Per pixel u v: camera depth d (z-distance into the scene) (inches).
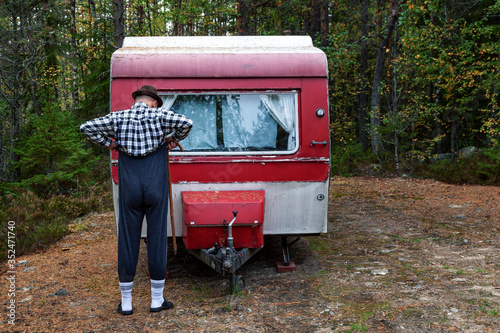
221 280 168.4
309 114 163.3
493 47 491.5
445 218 269.7
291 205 165.5
